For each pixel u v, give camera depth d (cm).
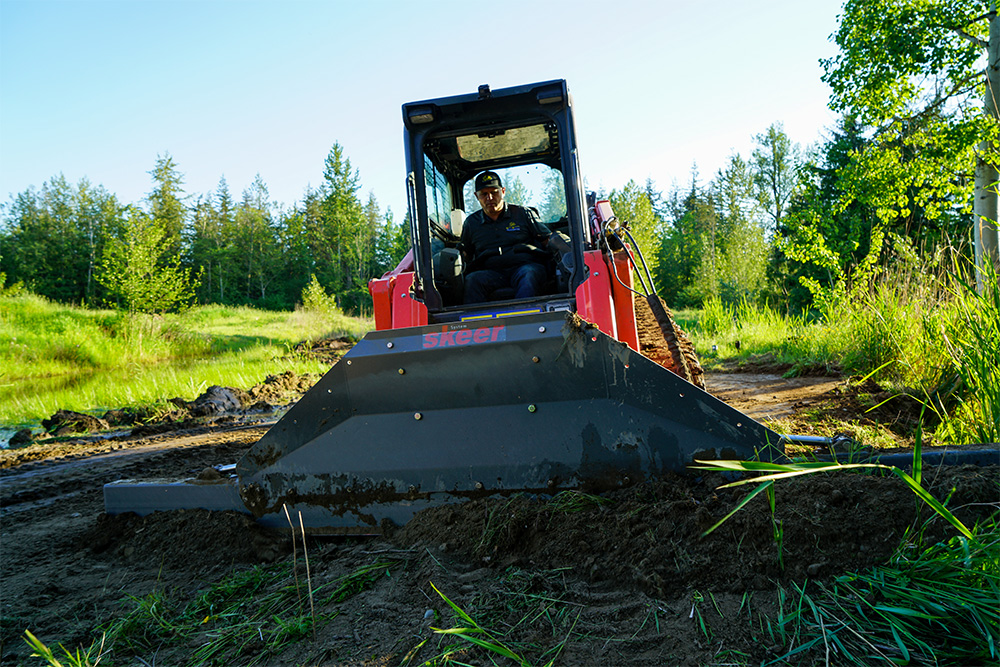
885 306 684
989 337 387
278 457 310
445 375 288
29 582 303
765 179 5444
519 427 286
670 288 6606
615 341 275
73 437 836
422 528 283
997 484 237
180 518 326
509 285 472
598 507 269
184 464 596
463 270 489
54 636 248
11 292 3241
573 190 423
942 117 1135
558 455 284
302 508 307
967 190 1107
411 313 430
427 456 294
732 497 252
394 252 7594
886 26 1144
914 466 223
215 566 296
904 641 186
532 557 254
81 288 6875
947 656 178
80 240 6994
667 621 207
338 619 233
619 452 278
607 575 236
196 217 7944
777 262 2683
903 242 709
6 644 245
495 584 242
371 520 301
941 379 519
